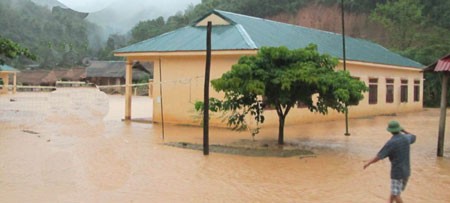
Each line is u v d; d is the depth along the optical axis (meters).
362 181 9.73
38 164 10.74
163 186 9.03
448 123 23.20
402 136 7.18
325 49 22.77
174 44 20.14
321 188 9.12
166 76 20.39
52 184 8.99
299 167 11.09
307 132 18.03
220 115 18.59
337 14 67.44
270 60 13.46
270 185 9.29
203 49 18.70
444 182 9.83
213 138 15.79
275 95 13.74
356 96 13.26
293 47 20.27
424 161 12.23
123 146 13.56
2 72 43.06
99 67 57.47
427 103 37.44
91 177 9.62
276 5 69.81
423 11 56.12
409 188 9.28
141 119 21.66
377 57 27.20
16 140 14.02
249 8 68.25
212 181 9.52
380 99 27.70
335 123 21.92
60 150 12.45
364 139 16.25
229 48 17.92
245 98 13.89
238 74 12.97
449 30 52.53
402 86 30.42
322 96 13.51
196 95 19.53
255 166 11.10
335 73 13.46
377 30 61.78
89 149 12.72
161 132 17.30
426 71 13.19
